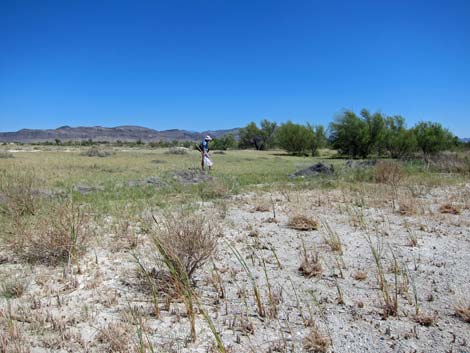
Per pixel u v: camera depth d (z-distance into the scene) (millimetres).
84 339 3242
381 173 14211
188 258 4375
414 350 3111
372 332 3391
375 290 4281
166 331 3389
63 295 4121
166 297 4000
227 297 4105
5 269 4863
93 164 23953
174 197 10617
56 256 5164
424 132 43094
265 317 3664
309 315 3705
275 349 3129
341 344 3205
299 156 50562
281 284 4453
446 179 14859
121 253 5461
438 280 4543
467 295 4133
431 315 3678
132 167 22328
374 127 44500
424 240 6223
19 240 5480
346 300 4020
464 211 8570
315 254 5457
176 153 43750
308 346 3158
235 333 3373
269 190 12117
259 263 5152
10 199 7312
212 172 18734
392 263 5066
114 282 4473
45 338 3229
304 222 7078
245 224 7344
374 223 7406
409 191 11328
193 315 3369
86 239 5625
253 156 43062
